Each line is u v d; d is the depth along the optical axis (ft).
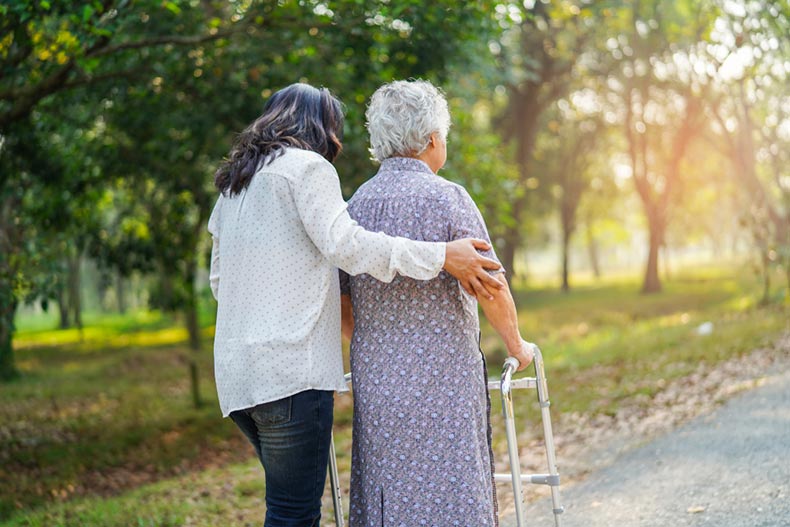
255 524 15.21
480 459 7.50
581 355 38.17
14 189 30.78
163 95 29.71
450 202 7.55
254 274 7.48
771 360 27.20
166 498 18.49
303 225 7.44
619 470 16.29
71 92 28.12
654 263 101.09
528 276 175.11
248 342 7.36
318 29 24.22
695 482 14.44
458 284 7.54
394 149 7.87
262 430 7.50
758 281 50.47
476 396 7.58
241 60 27.04
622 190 118.93
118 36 24.50
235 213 7.75
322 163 7.47
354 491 7.91
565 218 115.14
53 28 20.76
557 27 61.82
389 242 7.07
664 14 55.36
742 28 38.37
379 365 7.56
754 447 16.19
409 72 25.46
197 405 36.60
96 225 38.88
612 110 93.76
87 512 17.56
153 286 50.85
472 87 33.06
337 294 7.77
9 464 26.84
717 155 102.37
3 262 23.57
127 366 53.01
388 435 7.49
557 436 21.03
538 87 69.36
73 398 41.78
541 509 14.38
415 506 7.41
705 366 28.22
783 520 11.74
